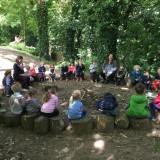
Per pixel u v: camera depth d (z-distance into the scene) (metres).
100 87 5.54
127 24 7.57
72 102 3.65
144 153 2.93
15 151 3.04
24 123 3.56
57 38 11.26
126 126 3.47
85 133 3.39
